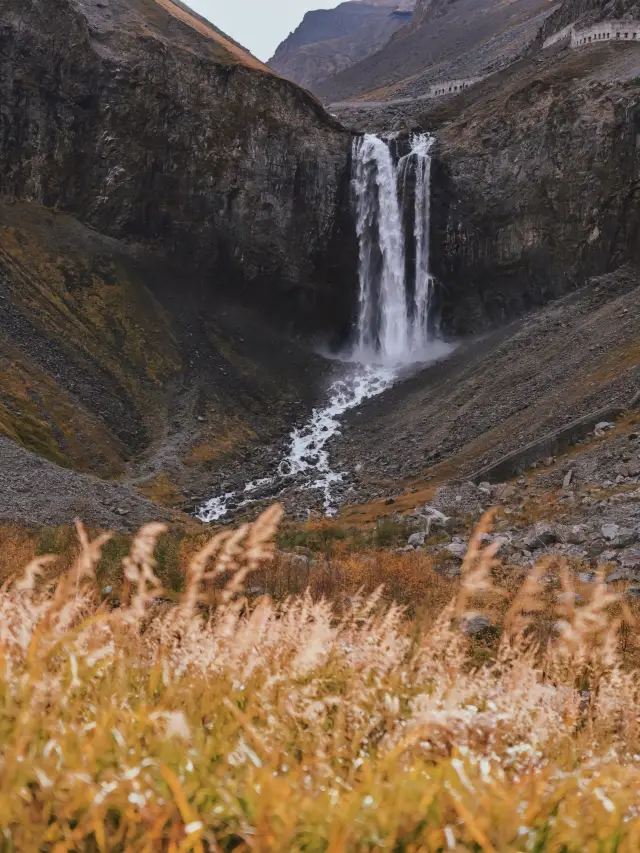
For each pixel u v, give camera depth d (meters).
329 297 111.69
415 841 3.41
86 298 97.69
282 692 4.72
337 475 76.12
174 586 17.58
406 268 110.62
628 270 94.38
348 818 3.35
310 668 5.02
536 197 103.50
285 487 75.25
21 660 4.65
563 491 42.56
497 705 4.94
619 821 3.58
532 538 33.50
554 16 179.75
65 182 105.69
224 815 3.46
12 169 103.50
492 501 45.81
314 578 20.69
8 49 103.56
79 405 83.62
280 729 4.37
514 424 68.12
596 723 5.11
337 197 112.19
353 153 112.94
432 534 38.59
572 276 99.81
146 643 5.54
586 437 54.34
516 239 105.25
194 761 3.77
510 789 3.85
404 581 22.27
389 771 3.79
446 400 84.44
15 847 3.18
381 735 4.67
